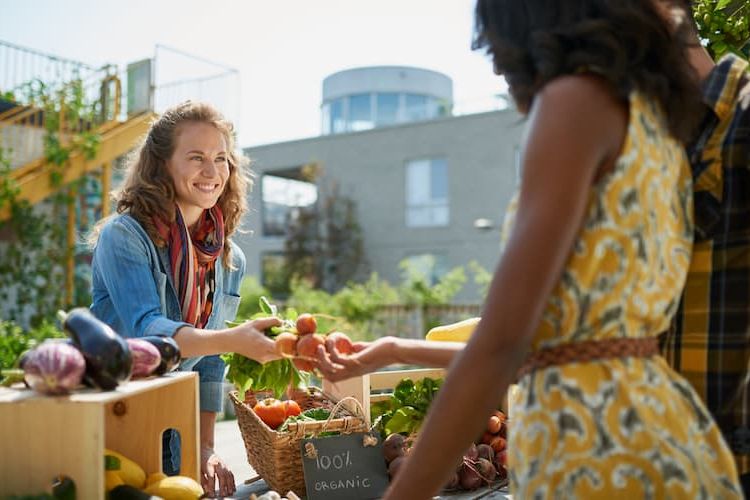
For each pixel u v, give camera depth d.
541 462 0.95
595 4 0.97
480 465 1.88
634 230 0.94
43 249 9.79
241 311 11.42
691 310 1.19
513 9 1.00
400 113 23.16
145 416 1.54
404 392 2.03
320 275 19.23
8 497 1.20
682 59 1.03
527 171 0.90
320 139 20.20
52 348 1.25
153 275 1.96
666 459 0.93
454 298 17.78
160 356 1.44
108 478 1.39
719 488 1.01
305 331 1.46
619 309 0.94
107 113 9.99
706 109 1.18
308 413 1.96
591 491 0.92
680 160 1.07
